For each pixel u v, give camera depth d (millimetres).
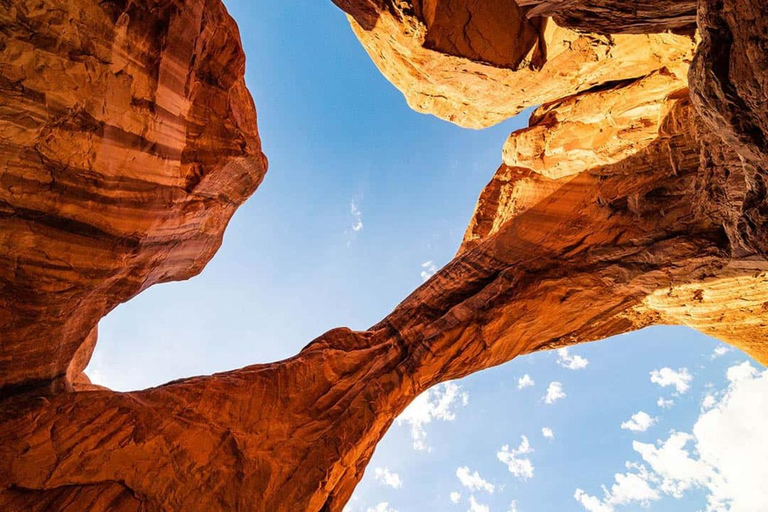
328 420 12078
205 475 9492
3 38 5203
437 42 12609
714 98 6254
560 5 9070
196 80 9523
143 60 7340
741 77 5746
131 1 6680
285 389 12422
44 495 7652
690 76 6488
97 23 6203
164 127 8469
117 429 8820
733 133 6488
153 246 10000
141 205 8461
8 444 7438
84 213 7285
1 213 6379
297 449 11039
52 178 6625
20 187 6344
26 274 7047
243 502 9547
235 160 11156
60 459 7871
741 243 8883
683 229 12156
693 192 11703
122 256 8531
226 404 10992
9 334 7309
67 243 7309
